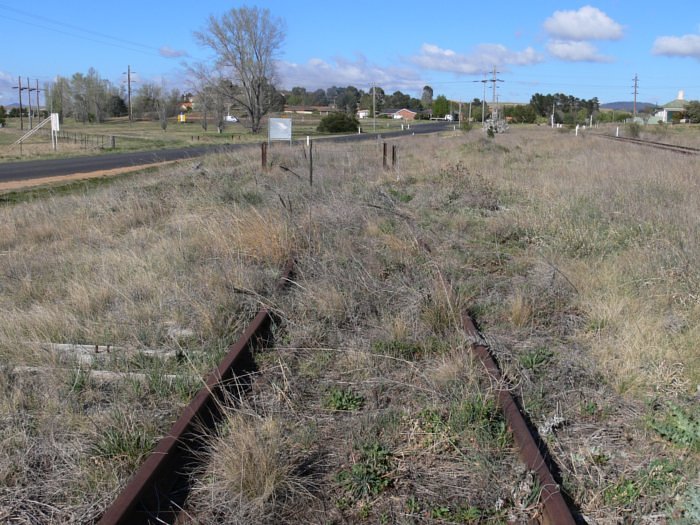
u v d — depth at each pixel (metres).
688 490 3.78
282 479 4.00
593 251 9.12
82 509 3.84
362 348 6.12
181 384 5.32
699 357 5.55
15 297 8.02
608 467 4.16
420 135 66.50
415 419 4.80
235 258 8.98
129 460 4.27
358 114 178.75
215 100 88.50
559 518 3.45
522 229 10.67
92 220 13.03
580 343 6.19
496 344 6.00
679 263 7.66
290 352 6.10
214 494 3.92
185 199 14.74
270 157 23.86
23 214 14.30
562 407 4.94
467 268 8.71
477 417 4.67
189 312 7.08
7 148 55.31
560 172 19.14
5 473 4.14
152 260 9.09
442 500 3.91
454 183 15.72
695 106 119.25
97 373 5.59
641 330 6.03
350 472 4.16
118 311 7.26
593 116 126.31
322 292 7.19
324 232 10.01
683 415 4.53
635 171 16.89
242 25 82.88
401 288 7.55
